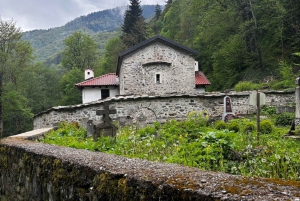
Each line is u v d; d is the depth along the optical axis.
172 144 6.84
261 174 4.27
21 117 32.72
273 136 8.08
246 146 5.80
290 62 23.97
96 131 7.54
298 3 23.92
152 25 61.75
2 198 5.48
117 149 6.15
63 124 13.34
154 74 20.62
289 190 1.69
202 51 35.81
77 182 2.89
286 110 14.61
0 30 28.70
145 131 8.84
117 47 48.12
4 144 5.43
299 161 4.41
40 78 46.47
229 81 29.05
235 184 1.85
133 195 2.19
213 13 30.00
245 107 15.74
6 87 29.02
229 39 28.92
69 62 49.91
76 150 3.92
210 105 15.23
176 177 2.11
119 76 24.38
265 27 26.22
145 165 2.65
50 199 3.44
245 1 27.25
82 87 24.89
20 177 4.48
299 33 23.38
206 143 5.50
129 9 48.00
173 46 20.97
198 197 1.74
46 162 3.59
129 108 14.59
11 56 29.92
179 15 47.34
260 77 25.23
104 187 2.48
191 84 21.08
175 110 14.98
